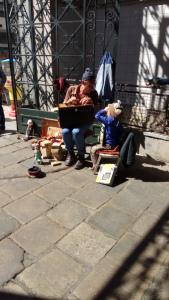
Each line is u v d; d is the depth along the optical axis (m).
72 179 4.32
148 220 3.38
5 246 2.86
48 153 5.01
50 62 6.31
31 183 4.15
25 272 2.55
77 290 2.38
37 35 6.21
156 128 5.18
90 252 2.82
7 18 5.47
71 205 3.62
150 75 6.34
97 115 4.38
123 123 5.48
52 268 2.60
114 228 3.20
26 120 6.05
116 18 4.85
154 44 6.10
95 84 5.29
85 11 4.98
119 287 2.42
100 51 6.61
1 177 4.31
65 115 4.41
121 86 5.82
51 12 5.98
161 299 2.32
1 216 3.35
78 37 6.62
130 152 4.10
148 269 2.63
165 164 4.90
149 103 5.95
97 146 4.47
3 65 9.88
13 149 5.44
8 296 2.30
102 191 4.00
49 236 3.03
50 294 2.33
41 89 6.66
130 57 6.51
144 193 3.99
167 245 2.96
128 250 2.87
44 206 3.58
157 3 5.81
